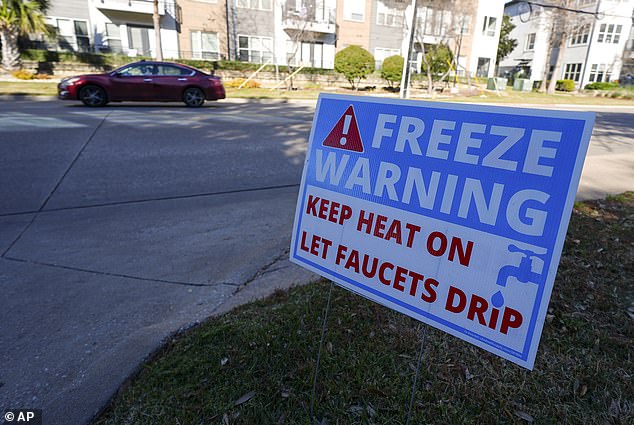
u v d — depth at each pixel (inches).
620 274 130.6
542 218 52.8
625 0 1360.7
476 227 58.4
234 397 81.0
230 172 255.6
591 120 50.0
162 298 119.3
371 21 1111.0
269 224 178.5
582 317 108.0
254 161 281.7
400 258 66.6
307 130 399.9
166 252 150.3
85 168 247.4
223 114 486.6
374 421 76.5
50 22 834.8
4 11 722.8
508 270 55.4
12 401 82.0
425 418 77.1
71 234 163.3
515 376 88.1
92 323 107.2
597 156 360.5
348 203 73.9
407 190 66.1
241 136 357.1
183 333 101.5
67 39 860.0
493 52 1279.5
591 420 77.7
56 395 83.4
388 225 68.2
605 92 1302.9
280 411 78.2
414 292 64.9
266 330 99.3
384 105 69.7
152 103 588.1
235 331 98.7
